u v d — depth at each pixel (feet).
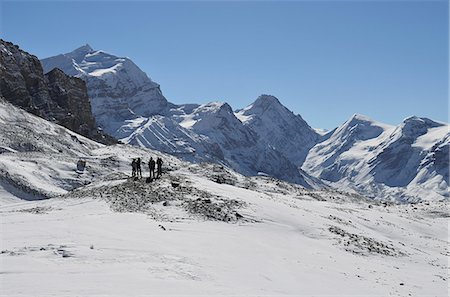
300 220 122.93
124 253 68.90
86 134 553.64
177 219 111.75
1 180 215.51
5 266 57.57
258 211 124.98
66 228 87.20
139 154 419.33
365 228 144.56
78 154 369.30
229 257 79.15
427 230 173.27
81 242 73.92
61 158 301.22
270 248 93.76
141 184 149.38
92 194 141.59
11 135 334.85
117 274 56.54
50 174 259.60
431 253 128.77
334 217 146.41
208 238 93.40
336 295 65.36
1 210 129.18
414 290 77.87
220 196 136.87
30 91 536.01
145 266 62.28
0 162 234.99
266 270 74.43
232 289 57.16
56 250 67.51
